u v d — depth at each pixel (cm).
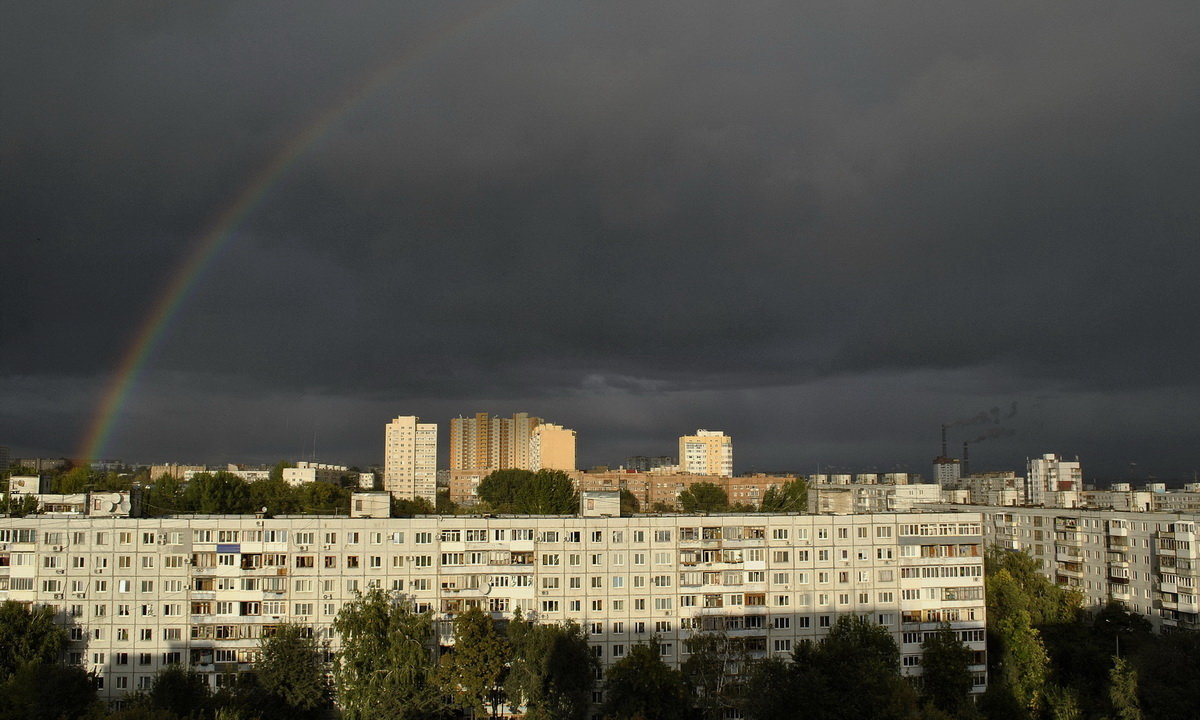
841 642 11825
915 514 13850
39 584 12350
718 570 13325
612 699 11275
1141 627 16250
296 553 12644
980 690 13662
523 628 12006
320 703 11781
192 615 12425
